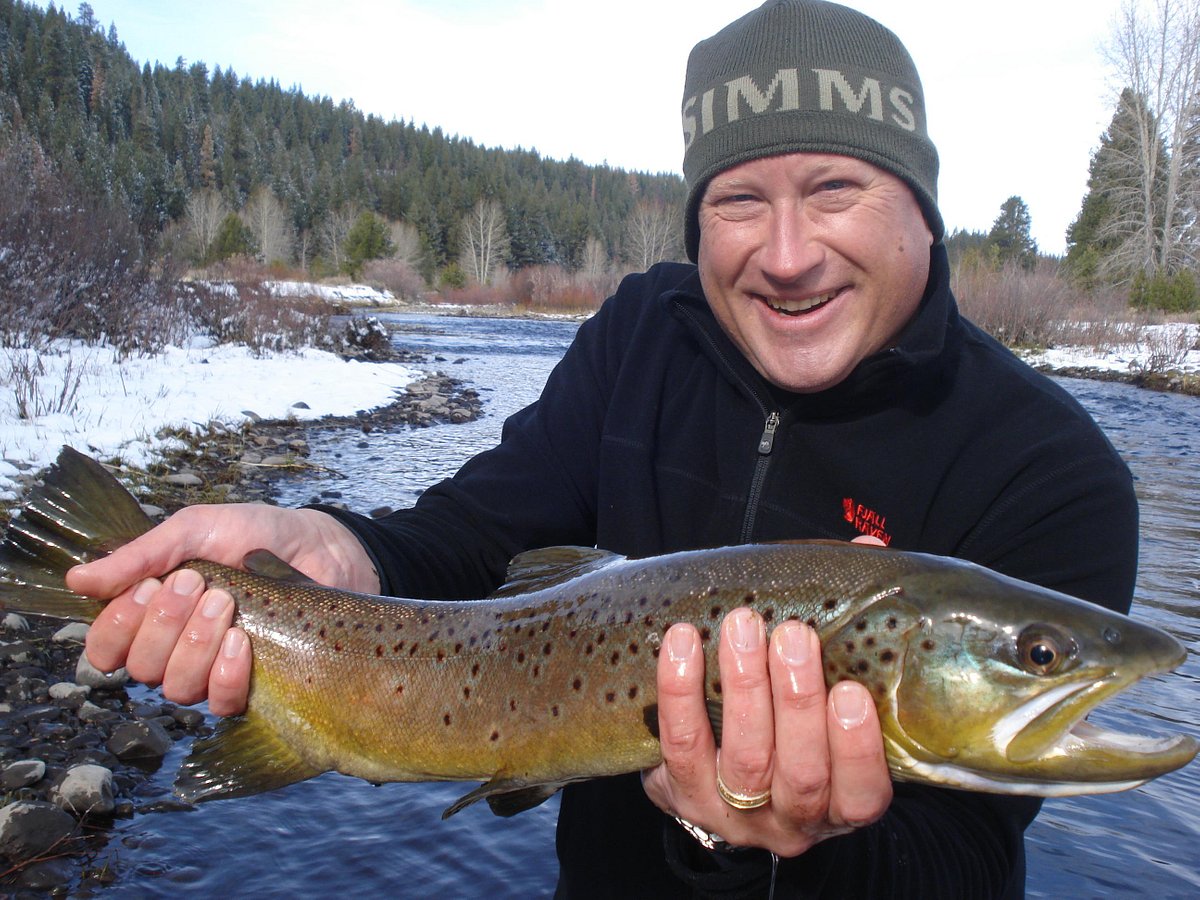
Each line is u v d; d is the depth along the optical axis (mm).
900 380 729
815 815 570
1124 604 673
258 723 804
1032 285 11016
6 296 4887
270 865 1178
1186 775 1461
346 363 6719
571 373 917
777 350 731
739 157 705
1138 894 1165
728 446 793
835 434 751
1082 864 1220
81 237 5648
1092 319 11148
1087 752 575
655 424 831
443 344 10484
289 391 5082
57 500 788
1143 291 13539
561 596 749
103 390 4070
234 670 782
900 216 710
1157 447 4539
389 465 3584
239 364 5809
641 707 687
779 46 702
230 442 3648
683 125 787
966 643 606
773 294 721
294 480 3201
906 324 760
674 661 582
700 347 838
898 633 623
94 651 768
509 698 740
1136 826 1313
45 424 3203
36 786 1244
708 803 598
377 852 1229
